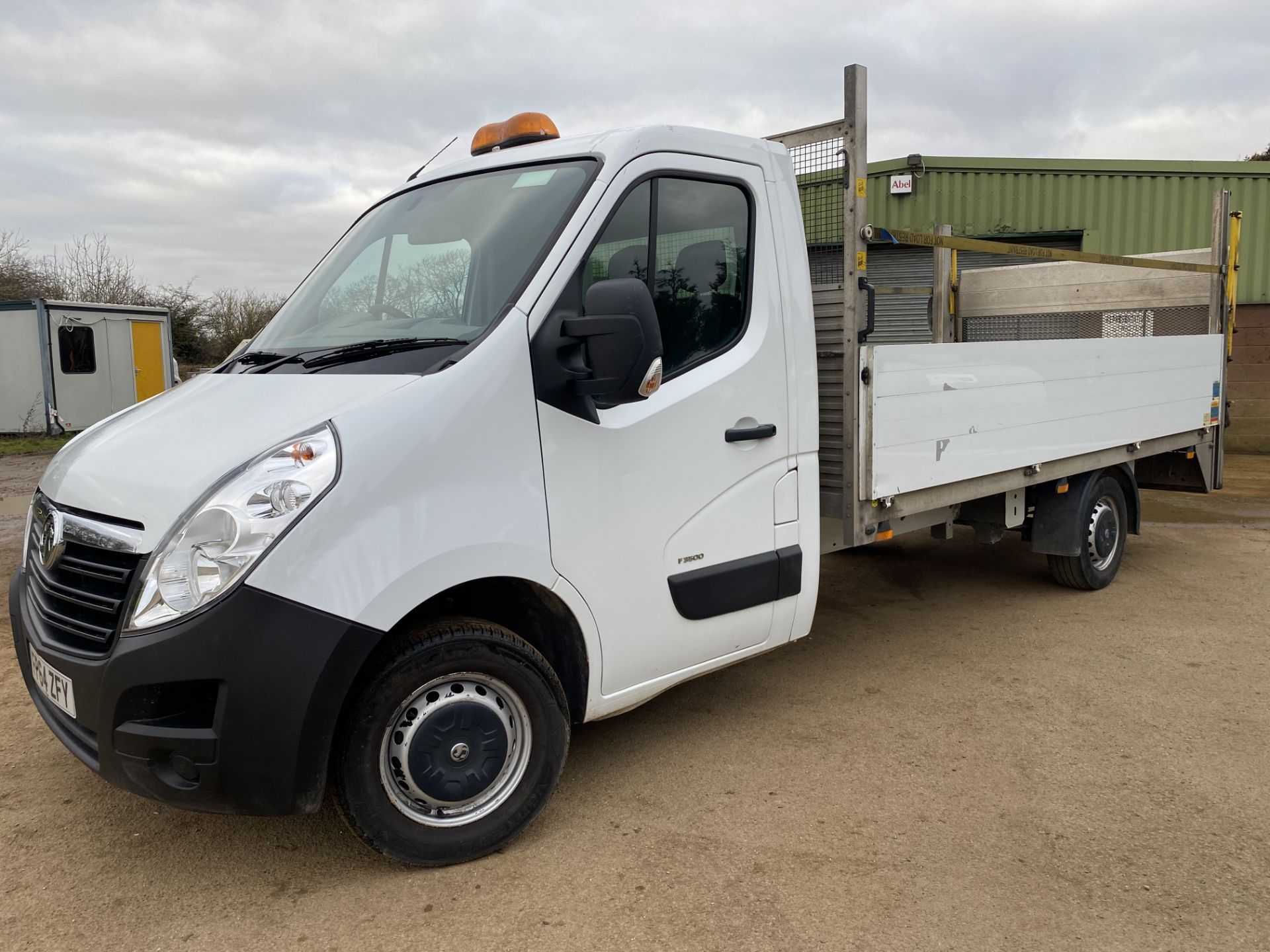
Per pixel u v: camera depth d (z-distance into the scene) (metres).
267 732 2.50
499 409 2.90
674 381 3.43
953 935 2.63
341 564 2.57
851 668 4.87
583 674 3.26
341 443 2.61
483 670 2.94
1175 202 13.66
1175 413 6.55
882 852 3.07
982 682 4.64
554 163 3.42
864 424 4.09
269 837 3.20
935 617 5.79
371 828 2.80
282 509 2.51
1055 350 5.30
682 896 2.83
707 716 4.25
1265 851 3.06
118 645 2.51
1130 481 6.36
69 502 2.82
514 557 2.93
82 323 16.12
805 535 3.96
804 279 3.91
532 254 3.12
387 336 3.20
